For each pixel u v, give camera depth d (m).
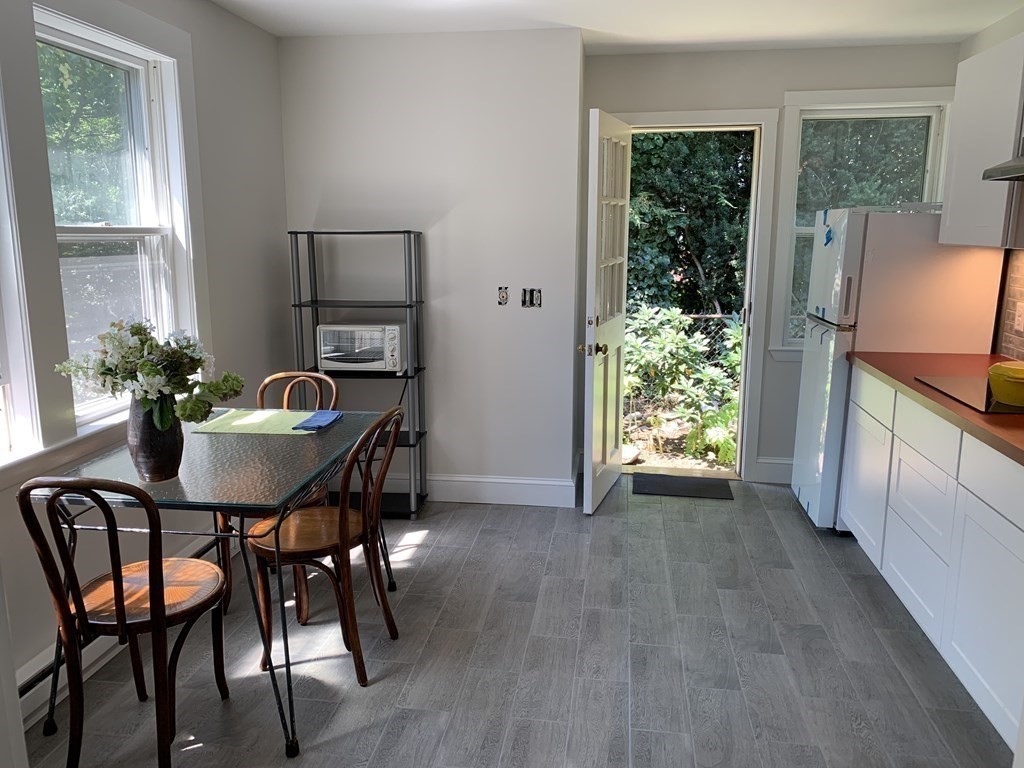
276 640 2.71
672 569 3.28
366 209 3.91
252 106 3.56
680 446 5.84
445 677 2.49
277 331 3.89
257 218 3.64
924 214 3.26
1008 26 3.36
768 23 3.48
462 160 3.80
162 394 2.10
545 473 4.05
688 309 6.27
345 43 3.77
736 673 2.50
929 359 3.23
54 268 2.33
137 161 2.89
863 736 2.19
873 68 3.93
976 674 2.22
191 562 2.30
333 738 2.19
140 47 2.69
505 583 3.15
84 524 2.53
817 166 4.14
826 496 3.59
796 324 4.30
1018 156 2.52
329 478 2.45
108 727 2.23
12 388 2.26
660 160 6.02
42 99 2.32
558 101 3.68
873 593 3.05
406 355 3.92
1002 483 2.06
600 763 2.08
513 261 3.86
